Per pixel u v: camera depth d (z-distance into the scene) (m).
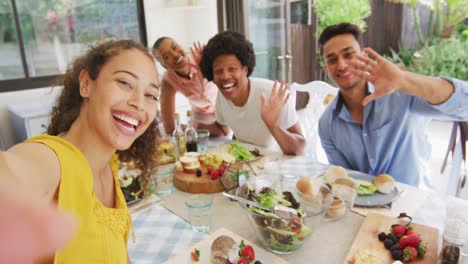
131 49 0.71
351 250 0.90
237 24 3.75
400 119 1.49
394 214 1.08
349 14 4.64
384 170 1.63
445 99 1.22
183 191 1.34
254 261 0.85
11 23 2.82
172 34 3.85
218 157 1.50
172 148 1.72
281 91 1.68
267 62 4.35
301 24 4.82
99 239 0.70
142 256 0.93
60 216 0.26
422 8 4.69
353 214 1.10
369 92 1.49
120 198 0.86
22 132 2.56
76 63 0.74
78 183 0.64
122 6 3.40
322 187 1.06
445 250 0.82
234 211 1.16
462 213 0.89
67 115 0.74
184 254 0.91
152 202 1.24
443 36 4.63
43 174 0.55
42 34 2.98
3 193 0.25
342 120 1.63
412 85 1.22
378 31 4.94
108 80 0.67
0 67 2.85
